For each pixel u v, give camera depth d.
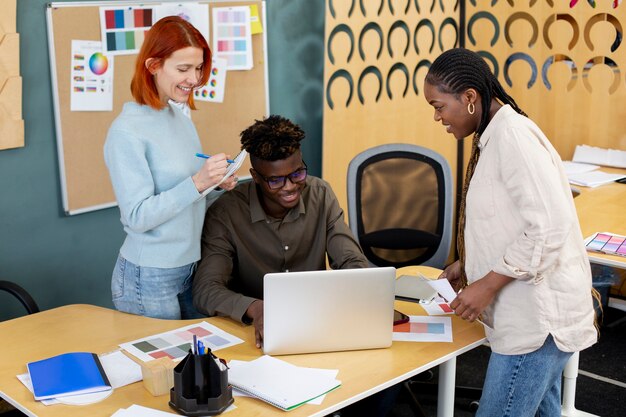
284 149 2.29
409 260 3.20
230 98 3.85
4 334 2.26
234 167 2.23
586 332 2.06
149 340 2.19
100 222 3.46
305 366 2.03
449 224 3.14
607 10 4.11
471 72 2.00
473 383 3.37
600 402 3.22
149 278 2.38
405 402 3.21
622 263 2.72
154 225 2.27
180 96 2.31
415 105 4.42
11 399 1.88
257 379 1.93
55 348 2.16
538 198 1.89
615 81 4.20
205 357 1.79
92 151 3.35
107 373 2.00
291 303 2.04
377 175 3.12
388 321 2.11
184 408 1.78
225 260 2.48
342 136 4.15
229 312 2.28
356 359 2.08
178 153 2.36
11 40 2.99
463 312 2.04
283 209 2.51
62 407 1.84
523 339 2.00
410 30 4.30
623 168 4.09
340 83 4.08
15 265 3.19
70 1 3.17
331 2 3.95
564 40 4.27
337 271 2.04
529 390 2.04
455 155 4.65
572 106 4.33
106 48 3.31
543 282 1.99
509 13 4.41
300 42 4.18
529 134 1.93
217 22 3.72
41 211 3.25
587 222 3.20
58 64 3.18
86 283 3.46
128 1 3.36
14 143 3.07
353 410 2.64
